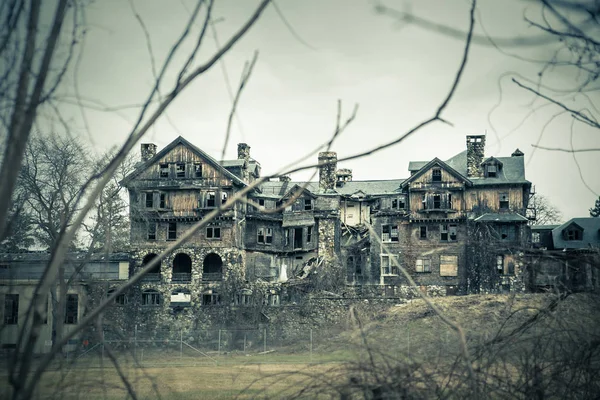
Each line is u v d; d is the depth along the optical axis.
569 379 7.65
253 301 57.72
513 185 63.16
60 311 5.16
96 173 4.79
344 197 69.00
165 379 20.70
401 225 65.38
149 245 62.38
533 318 7.40
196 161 63.53
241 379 24.12
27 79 4.15
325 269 62.16
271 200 69.44
